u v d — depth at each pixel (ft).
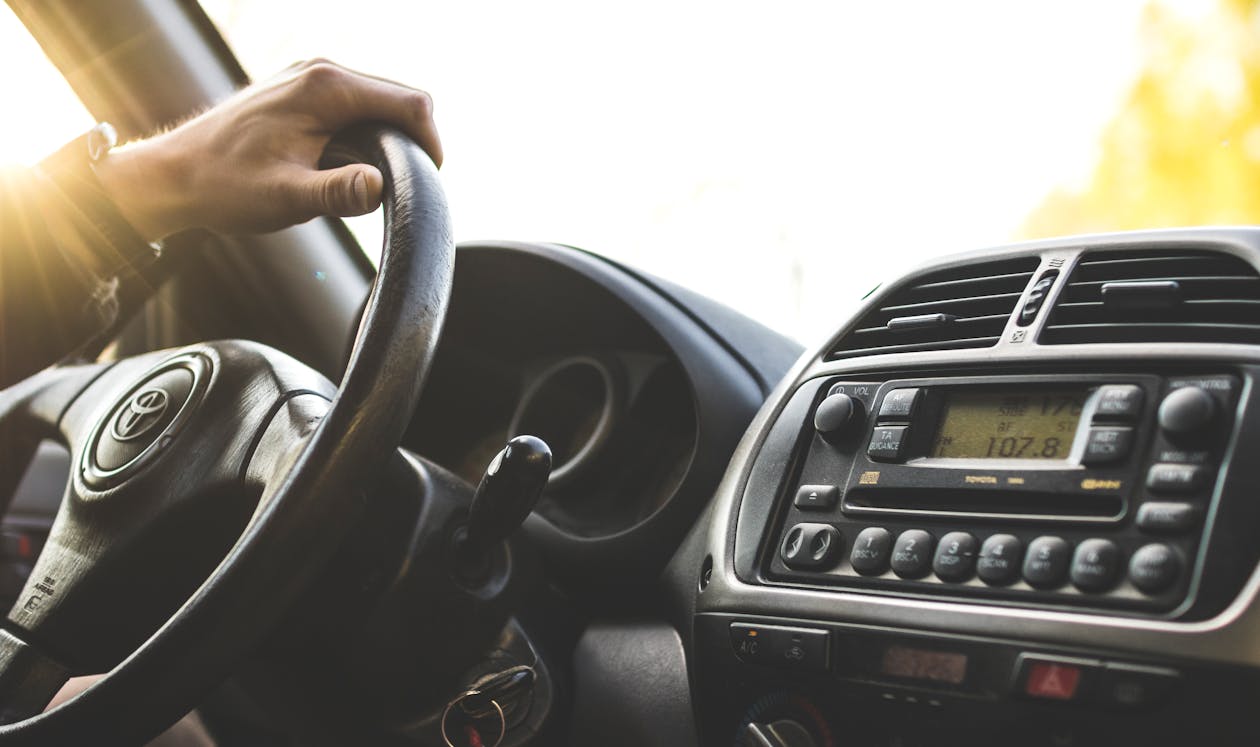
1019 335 2.14
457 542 2.42
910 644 1.97
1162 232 2.12
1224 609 1.68
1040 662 1.80
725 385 2.86
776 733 2.14
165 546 2.26
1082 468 1.91
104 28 3.86
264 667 2.47
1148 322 2.02
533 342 3.62
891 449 2.17
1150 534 1.80
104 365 2.92
